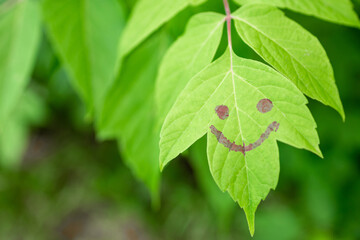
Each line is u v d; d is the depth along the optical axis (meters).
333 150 0.90
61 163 1.84
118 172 1.73
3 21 0.49
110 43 0.50
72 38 0.49
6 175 1.77
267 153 0.34
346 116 0.85
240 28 0.36
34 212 1.78
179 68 0.38
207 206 1.45
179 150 0.34
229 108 0.34
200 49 0.37
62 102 1.38
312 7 0.39
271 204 1.21
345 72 0.78
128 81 0.52
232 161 0.34
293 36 0.36
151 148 0.55
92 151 1.84
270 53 0.35
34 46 0.49
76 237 1.75
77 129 1.84
